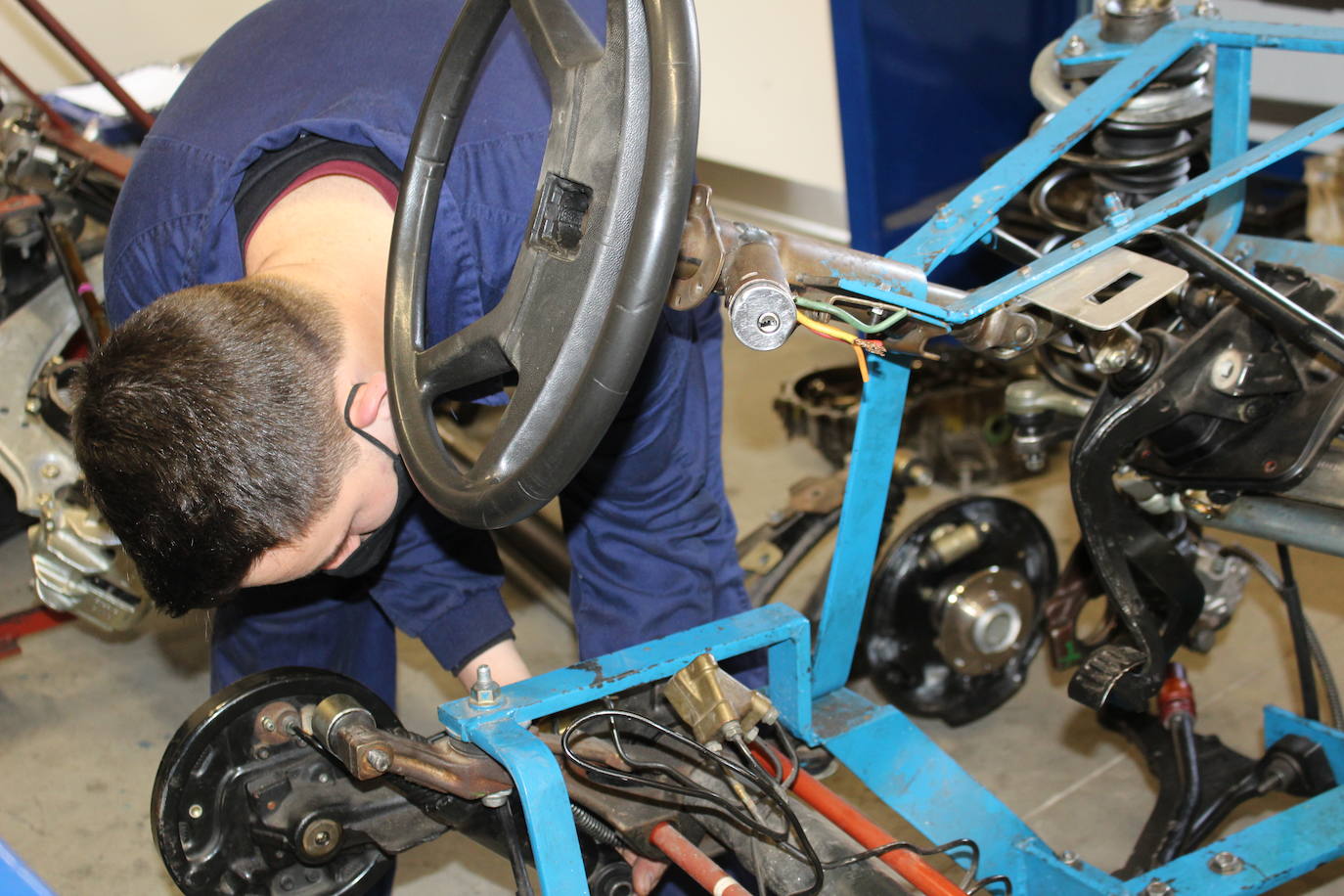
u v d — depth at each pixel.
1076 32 1.60
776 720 1.14
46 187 2.24
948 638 1.70
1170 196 1.18
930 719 1.98
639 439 1.16
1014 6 2.56
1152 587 1.50
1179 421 1.30
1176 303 1.38
